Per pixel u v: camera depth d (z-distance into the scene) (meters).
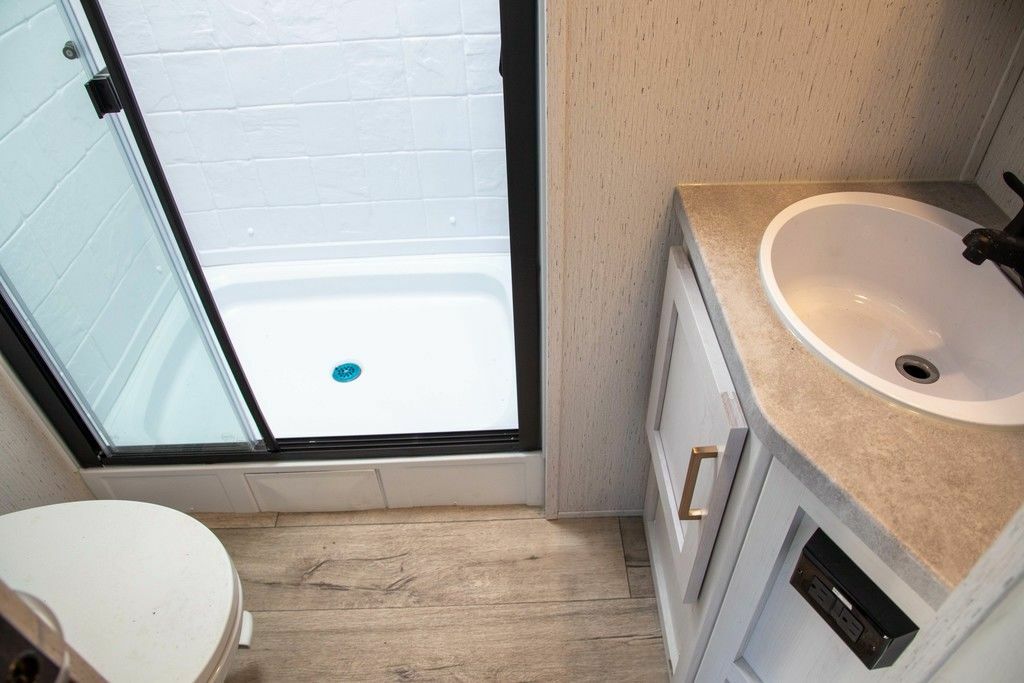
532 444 1.61
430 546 1.65
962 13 0.96
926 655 0.51
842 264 1.09
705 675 1.12
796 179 1.14
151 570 1.09
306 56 1.90
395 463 1.63
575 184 1.14
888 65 1.01
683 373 1.11
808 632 0.83
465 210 2.24
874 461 0.70
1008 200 1.03
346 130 2.05
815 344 0.83
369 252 2.31
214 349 1.42
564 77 1.02
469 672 1.42
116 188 1.19
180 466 1.63
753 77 1.03
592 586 1.56
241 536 1.69
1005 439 0.71
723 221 1.06
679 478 1.17
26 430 1.46
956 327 0.96
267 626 1.51
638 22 0.97
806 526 0.78
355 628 1.50
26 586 1.06
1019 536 0.40
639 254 1.23
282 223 2.26
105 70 1.06
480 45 1.89
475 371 2.04
